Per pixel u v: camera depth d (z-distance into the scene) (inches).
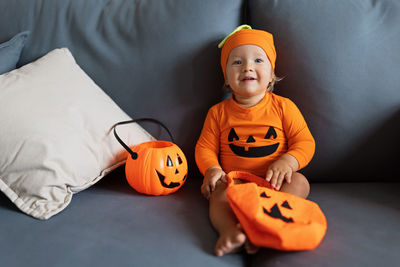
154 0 43.6
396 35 37.5
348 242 26.6
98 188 38.1
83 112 36.8
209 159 38.4
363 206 32.5
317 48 38.7
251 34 38.2
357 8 38.6
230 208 30.4
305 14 39.3
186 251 26.3
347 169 38.9
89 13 44.8
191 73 41.8
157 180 34.9
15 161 32.4
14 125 33.2
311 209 28.5
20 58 44.4
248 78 38.1
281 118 39.1
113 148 37.6
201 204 34.5
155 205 33.7
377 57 37.6
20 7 45.7
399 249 25.4
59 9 45.4
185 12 42.0
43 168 32.2
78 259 25.0
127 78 42.9
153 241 27.3
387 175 38.4
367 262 24.1
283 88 40.2
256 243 25.8
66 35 44.6
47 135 33.3
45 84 37.0
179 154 36.9
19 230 28.6
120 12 44.2
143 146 36.9
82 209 32.5
